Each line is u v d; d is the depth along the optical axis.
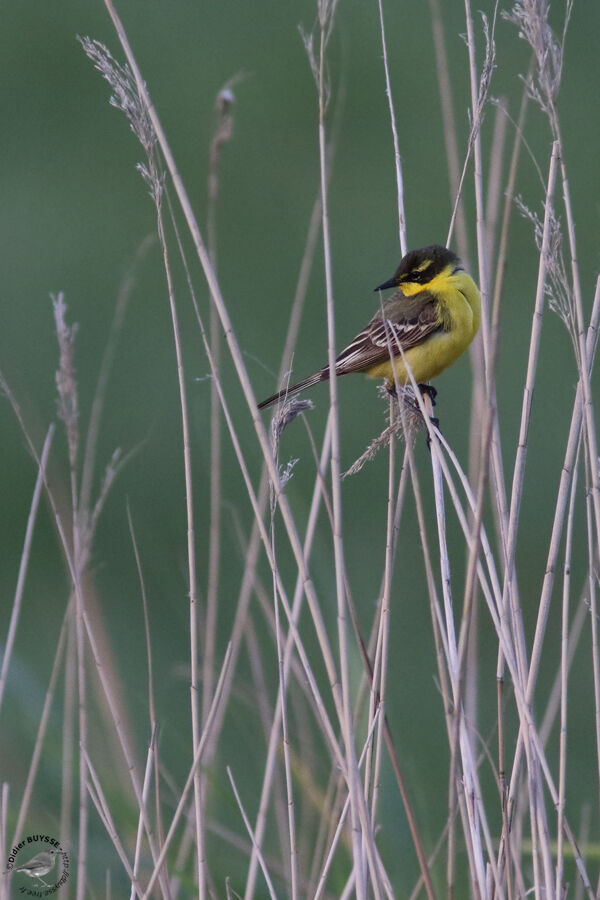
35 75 24.58
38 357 18.77
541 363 18.62
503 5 23.34
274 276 19.97
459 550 15.39
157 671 13.18
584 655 14.14
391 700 13.29
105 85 24.19
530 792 7.66
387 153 22.31
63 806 8.61
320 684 11.80
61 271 20.11
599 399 17.75
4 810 8.21
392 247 20.16
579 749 13.11
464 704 7.96
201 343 18.89
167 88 23.94
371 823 7.96
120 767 9.48
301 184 21.80
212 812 9.55
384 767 8.92
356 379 17.89
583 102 22.42
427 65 23.62
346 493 16.27
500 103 8.48
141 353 18.81
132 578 15.13
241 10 25.50
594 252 19.06
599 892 7.60
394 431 8.34
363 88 23.62
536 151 21.34
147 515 16.03
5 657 8.56
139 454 17.05
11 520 16.45
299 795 10.04
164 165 21.81
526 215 8.41
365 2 25.06
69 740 8.75
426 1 24.48
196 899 8.44
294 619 7.88
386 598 7.97
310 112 23.31
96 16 25.94
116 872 9.04
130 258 20.34
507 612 7.93
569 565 7.95
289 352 10.16
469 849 7.82
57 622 14.73
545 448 17.55
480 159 8.64
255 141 22.69
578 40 23.41
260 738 10.63
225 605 14.21
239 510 16.12
